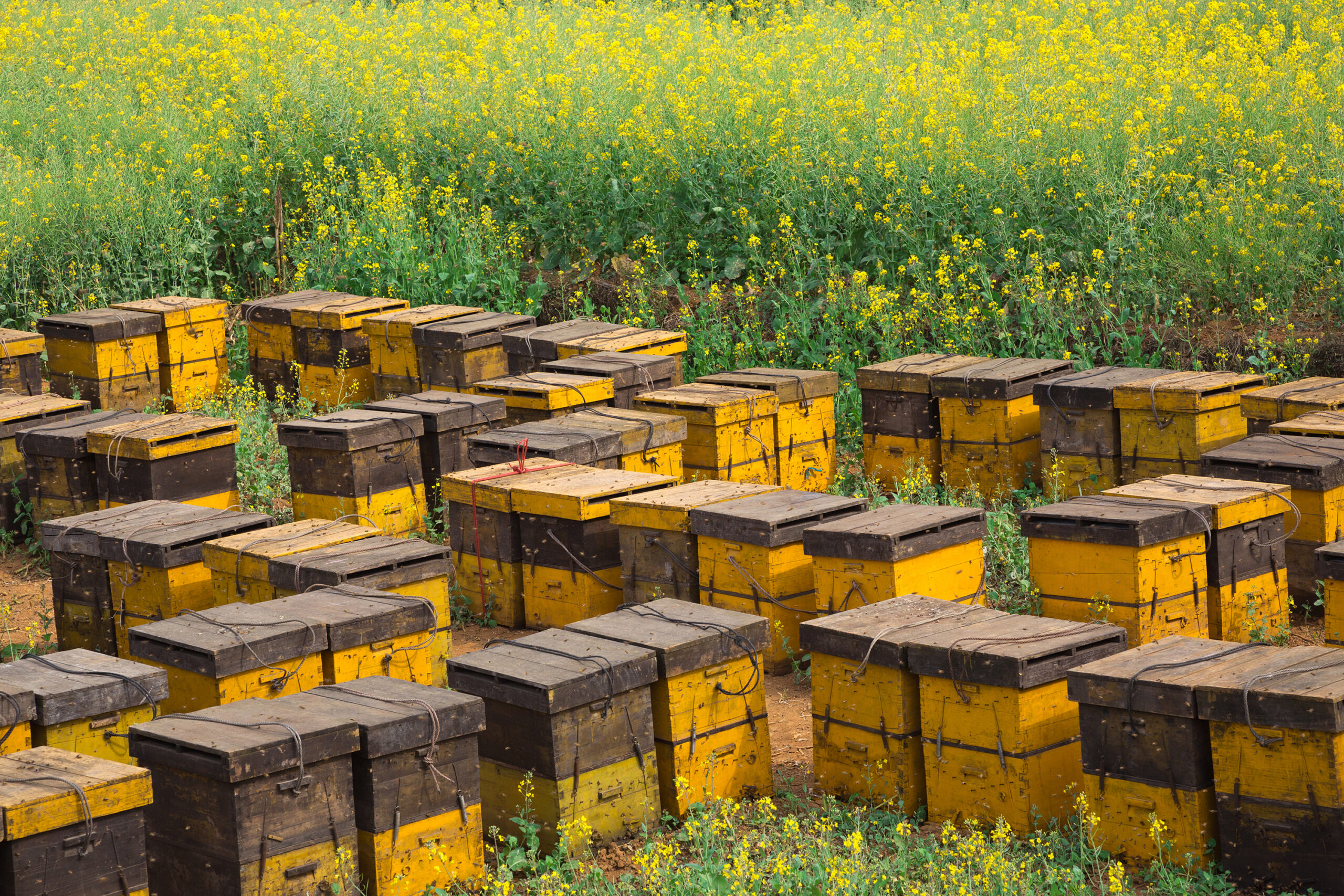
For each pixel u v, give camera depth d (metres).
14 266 26.41
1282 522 12.35
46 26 38.62
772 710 11.88
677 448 15.40
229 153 28.53
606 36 31.55
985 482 16.48
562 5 34.66
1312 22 26.36
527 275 25.62
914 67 25.03
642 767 9.44
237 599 12.00
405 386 19.84
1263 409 14.68
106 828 7.70
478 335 18.92
